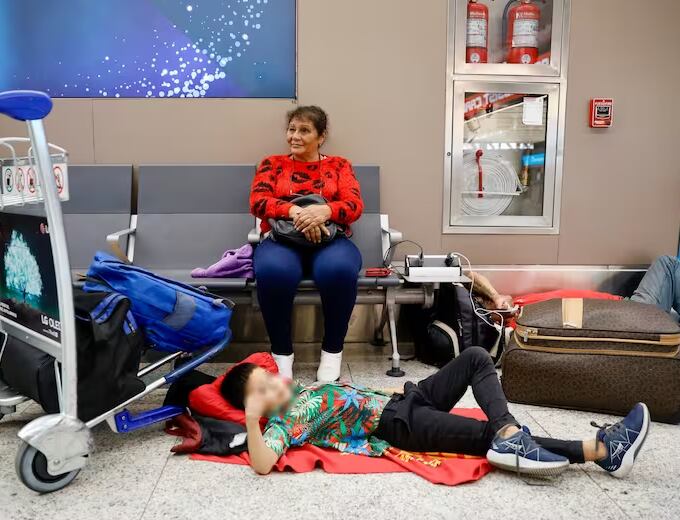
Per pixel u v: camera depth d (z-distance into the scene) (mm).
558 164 3428
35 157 1557
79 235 3115
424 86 3318
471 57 3359
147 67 3213
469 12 3332
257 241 2842
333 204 2664
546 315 2303
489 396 1772
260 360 2391
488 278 3436
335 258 2512
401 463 1761
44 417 1620
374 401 1886
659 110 3445
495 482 1679
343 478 1705
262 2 3213
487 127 3422
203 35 3211
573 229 3480
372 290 2832
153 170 3189
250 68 3246
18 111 1495
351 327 3355
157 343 2092
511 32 3391
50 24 3164
